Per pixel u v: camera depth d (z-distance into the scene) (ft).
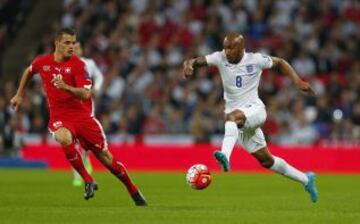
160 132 235.40
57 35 103.45
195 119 230.48
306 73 264.93
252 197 129.49
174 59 266.16
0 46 275.59
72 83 104.17
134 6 289.53
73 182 166.61
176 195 133.28
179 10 286.87
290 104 240.12
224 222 87.04
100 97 250.78
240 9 283.38
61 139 100.78
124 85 257.55
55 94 104.01
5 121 234.58
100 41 275.39
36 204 112.16
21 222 87.04
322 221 88.89
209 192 141.49
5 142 234.79
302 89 104.94
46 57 104.78
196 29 280.10
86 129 104.01
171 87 252.62
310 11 285.23
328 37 276.62
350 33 278.67
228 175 201.87
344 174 207.72
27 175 195.83
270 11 284.20
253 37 276.62
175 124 235.20
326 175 202.80
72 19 284.41
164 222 86.74
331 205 112.37
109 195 129.49
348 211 102.17
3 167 234.38
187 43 275.39
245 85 104.99
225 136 101.50
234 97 105.60
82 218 90.84
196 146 227.61
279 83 249.96
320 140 231.71
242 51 104.06
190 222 86.74
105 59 269.23
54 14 284.20
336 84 253.24
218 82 246.06
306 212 99.81
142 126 238.27
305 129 231.30
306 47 271.28
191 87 249.75
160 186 157.38
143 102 246.88
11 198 123.65
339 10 285.84
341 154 219.41
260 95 247.09
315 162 220.02
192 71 104.88
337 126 229.66
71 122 103.76
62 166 235.20
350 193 139.03
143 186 157.28
